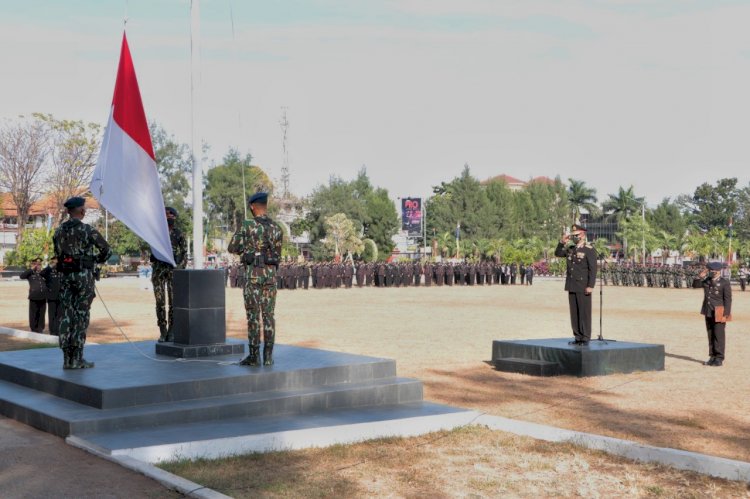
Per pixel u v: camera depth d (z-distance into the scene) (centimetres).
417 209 8638
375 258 8869
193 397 887
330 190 9131
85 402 858
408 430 874
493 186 10900
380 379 1022
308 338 1859
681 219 11544
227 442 762
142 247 1384
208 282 1099
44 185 6556
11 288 4556
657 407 1037
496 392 1145
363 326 2194
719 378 1291
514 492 665
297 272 4669
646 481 699
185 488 627
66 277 977
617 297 3878
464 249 9494
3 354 1134
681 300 3603
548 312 2789
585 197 11919
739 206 12412
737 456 782
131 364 1014
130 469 682
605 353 1320
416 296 3900
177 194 8544
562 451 801
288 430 804
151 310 2795
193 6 1158
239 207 8188
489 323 2314
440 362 1466
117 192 1086
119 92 1097
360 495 648
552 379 1272
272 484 666
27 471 675
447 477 707
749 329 2188
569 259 1408
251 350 997
